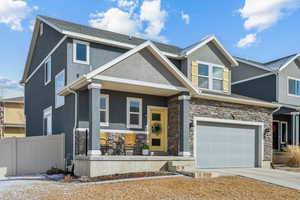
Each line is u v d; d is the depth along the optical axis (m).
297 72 22.41
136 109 14.88
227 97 15.69
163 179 10.46
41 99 19.69
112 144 13.87
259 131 17.30
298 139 20.25
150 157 12.58
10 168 14.66
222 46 18.86
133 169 12.15
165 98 15.67
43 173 14.41
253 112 17.05
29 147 14.85
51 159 14.51
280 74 21.14
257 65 22.33
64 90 13.80
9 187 9.65
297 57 22.25
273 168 16.64
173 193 8.36
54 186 9.65
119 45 16.23
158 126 15.45
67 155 13.95
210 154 15.31
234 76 24.25
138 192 8.34
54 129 16.61
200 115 15.00
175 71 13.75
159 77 13.52
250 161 16.84
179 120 14.48
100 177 10.98
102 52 15.91
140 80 12.91
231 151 16.12
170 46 20.97
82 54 15.27
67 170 13.58
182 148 13.95
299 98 22.12
